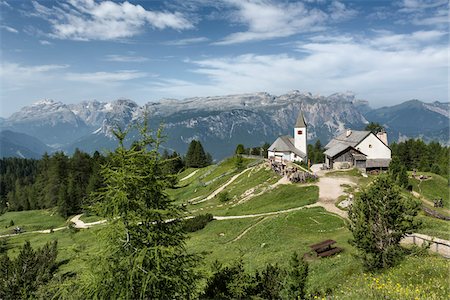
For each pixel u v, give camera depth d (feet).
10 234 303.89
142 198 52.49
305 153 355.56
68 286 52.42
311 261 94.38
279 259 101.71
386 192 65.98
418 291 46.88
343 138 318.65
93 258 50.96
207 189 308.60
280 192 204.33
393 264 63.41
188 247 144.46
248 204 208.03
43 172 453.58
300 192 197.36
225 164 385.29
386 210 65.16
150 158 54.19
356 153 269.44
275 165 274.57
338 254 96.99
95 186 350.64
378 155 284.82
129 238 51.19
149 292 49.70
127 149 53.83
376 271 64.18
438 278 52.70
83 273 50.85
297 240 122.42
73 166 416.05
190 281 53.72
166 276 49.16
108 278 48.88
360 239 66.80
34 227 321.93
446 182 250.98
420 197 215.10
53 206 401.49
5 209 450.71
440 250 85.56
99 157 419.33
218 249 133.39
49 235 266.16
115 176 51.65
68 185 376.27
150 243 51.90
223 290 66.28
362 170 264.93
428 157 388.57
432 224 120.98
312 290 67.82
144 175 53.16
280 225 140.77
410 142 402.93
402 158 399.24
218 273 67.72
